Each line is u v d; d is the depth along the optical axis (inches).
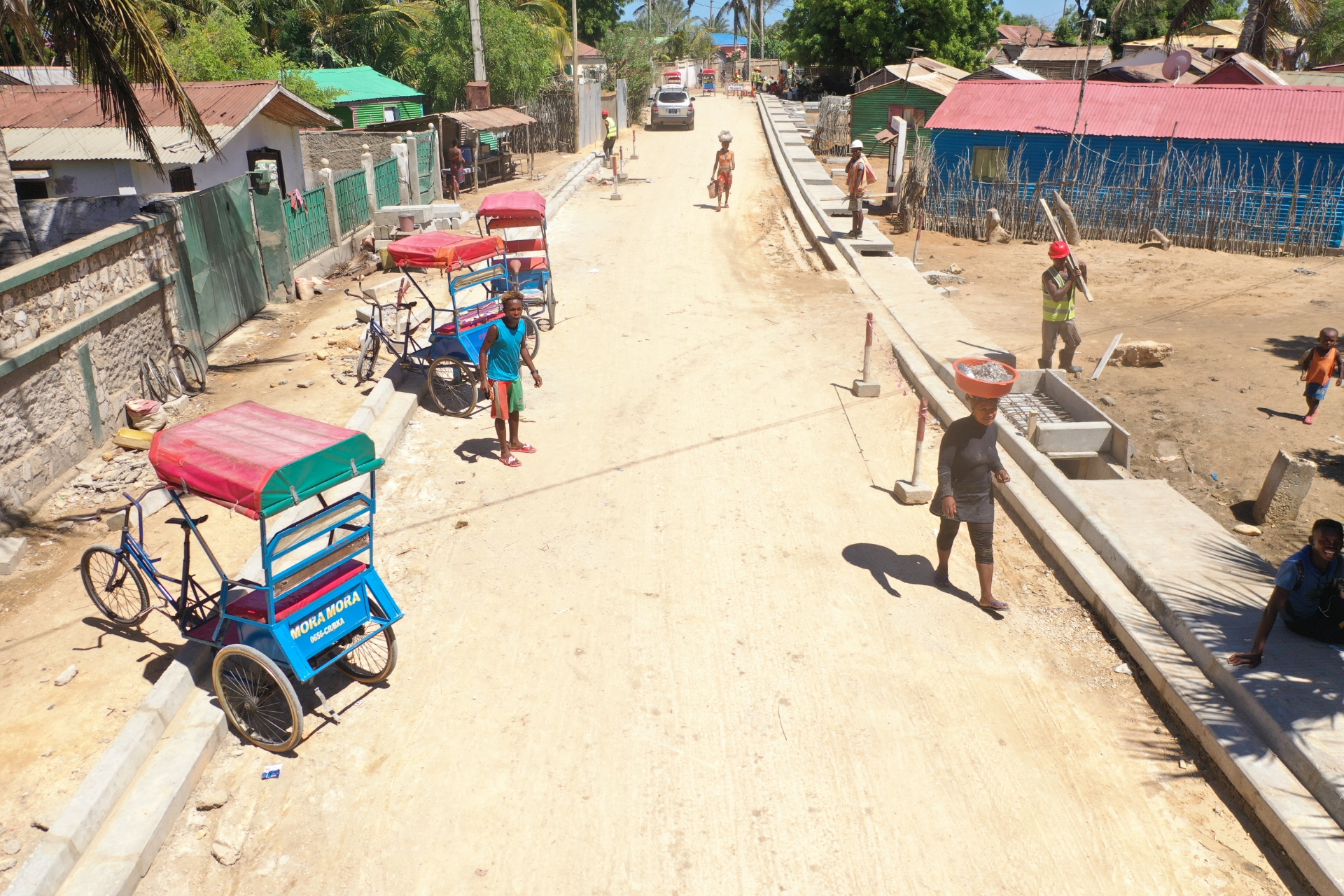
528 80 1385.3
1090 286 735.1
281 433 232.4
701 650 271.6
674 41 3393.2
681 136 1596.9
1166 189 864.3
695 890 194.7
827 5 2031.3
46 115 697.6
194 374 459.2
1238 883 199.0
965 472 282.2
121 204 565.6
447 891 193.2
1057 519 339.0
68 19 398.0
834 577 311.1
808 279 699.4
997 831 211.3
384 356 503.5
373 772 223.6
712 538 334.3
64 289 358.9
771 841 207.0
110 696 238.1
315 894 191.8
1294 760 218.4
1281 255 826.8
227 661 227.8
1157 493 351.6
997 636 282.2
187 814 209.2
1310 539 243.1
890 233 927.7
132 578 255.3
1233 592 283.3
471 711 244.8
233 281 554.6
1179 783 226.8
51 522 323.0
